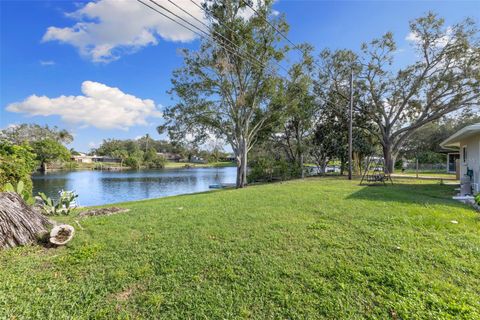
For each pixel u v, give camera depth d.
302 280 2.47
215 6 13.08
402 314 1.96
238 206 5.87
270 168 18.67
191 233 3.85
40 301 2.23
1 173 7.07
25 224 3.62
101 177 32.50
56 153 41.50
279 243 3.35
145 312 2.09
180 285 2.46
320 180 14.02
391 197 6.76
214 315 2.04
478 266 2.62
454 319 1.89
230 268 2.73
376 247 3.14
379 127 20.12
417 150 32.28
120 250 3.27
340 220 4.34
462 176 9.02
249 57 13.45
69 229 3.64
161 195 17.02
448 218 4.36
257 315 2.03
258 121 16.92
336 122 19.52
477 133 7.60
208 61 13.94
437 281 2.37
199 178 31.72
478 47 15.32
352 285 2.36
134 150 60.03
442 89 17.09
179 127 15.30
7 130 38.84
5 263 2.96
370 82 18.81
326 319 1.96
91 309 2.13
